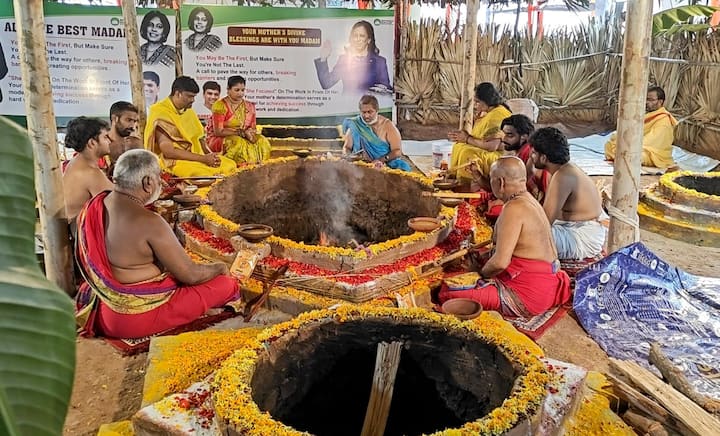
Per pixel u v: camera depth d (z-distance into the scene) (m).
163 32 8.34
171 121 6.37
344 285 3.83
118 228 3.52
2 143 0.73
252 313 3.88
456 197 5.21
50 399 0.72
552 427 2.54
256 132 7.49
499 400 2.54
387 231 5.79
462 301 3.81
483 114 6.67
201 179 5.68
